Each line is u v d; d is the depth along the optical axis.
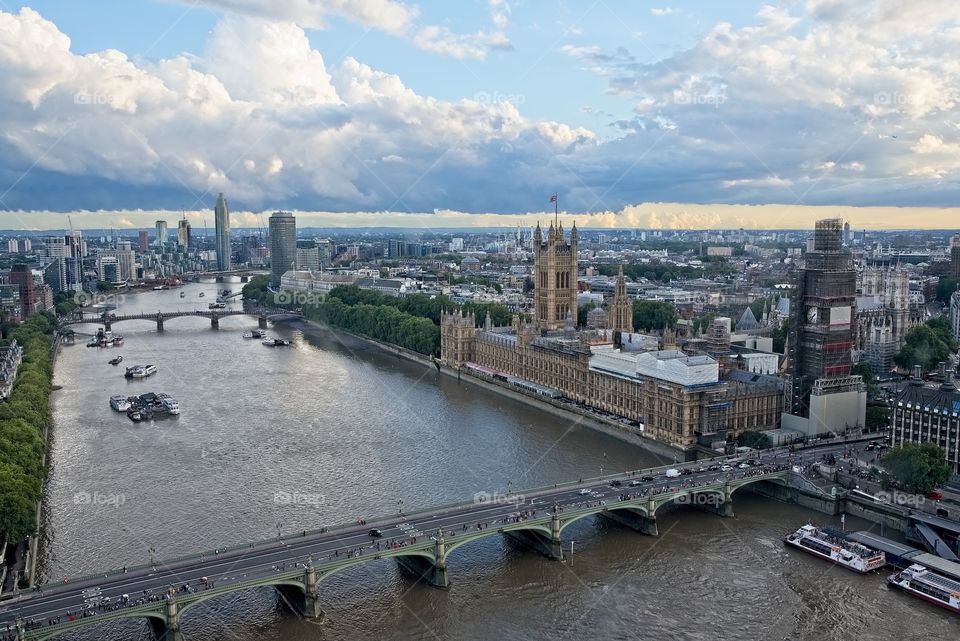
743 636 194.38
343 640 191.38
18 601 188.25
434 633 194.62
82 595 190.75
